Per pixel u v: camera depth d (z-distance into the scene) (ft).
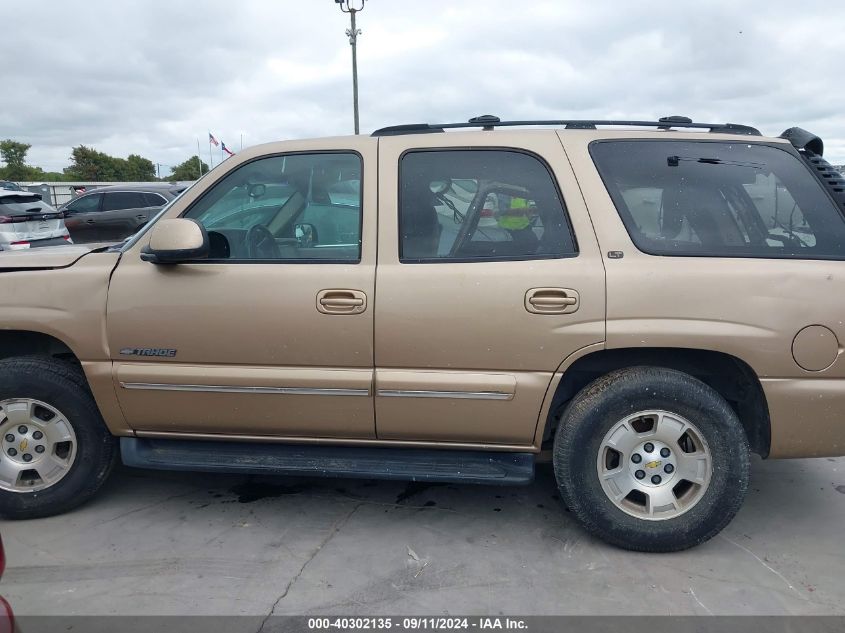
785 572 9.36
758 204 9.66
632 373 9.48
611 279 9.21
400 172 10.04
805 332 9.05
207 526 10.64
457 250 9.72
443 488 12.11
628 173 9.77
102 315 10.09
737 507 9.48
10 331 10.81
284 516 11.01
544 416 9.57
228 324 9.80
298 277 9.69
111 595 8.75
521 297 9.30
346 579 9.15
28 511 10.74
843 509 11.27
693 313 9.11
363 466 10.15
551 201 9.73
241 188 10.44
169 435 10.51
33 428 10.70
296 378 9.78
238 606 8.53
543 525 10.73
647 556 9.78
